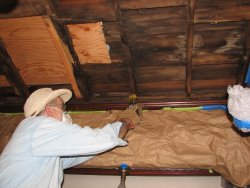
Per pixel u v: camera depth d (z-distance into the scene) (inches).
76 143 47.9
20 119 81.6
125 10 55.8
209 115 68.9
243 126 47.4
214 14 53.8
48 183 49.2
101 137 49.8
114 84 74.0
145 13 56.1
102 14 56.6
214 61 63.6
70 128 49.1
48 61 68.9
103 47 63.9
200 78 68.7
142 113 71.2
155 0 52.9
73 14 57.1
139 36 60.5
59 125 49.4
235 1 51.6
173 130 67.0
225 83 69.3
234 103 47.9
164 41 60.9
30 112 51.8
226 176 61.5
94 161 67.1
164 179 68.2
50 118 50.9
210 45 60.2
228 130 64.0
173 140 65.3
